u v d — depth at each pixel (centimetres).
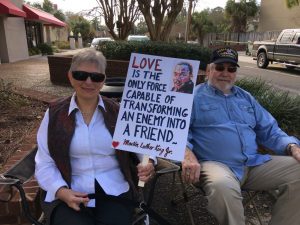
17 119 520
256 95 558
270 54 1717
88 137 229
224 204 242
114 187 238
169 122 238
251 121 298
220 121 288
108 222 223
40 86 882
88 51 233
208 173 260
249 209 348
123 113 239
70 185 230
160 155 236
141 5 1019
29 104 611
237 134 285
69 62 898
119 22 1220
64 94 768
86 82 224
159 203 346
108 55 922
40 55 2356
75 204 215
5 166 332
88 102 233
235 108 294
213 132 287
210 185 248
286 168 273
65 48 3862
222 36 4397
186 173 259
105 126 235
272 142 299
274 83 1241
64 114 229
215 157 286
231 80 294
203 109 291
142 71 242
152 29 1049
